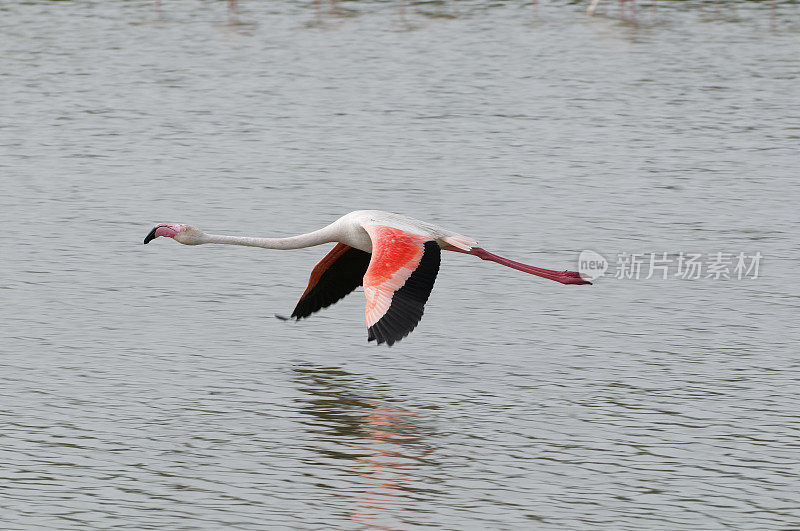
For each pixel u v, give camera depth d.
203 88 33.12
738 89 33.03
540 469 11.56
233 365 14.30
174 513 10.67
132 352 14.66
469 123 28.58
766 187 22.77
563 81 34.09
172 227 12.30
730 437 12.28
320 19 46.41
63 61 37.19
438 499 10.95
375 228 10.85
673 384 13.70
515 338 15.27
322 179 23.30
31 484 11.22
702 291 17.03
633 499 10.95
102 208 21.30
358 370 14.20
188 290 17.05
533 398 13.30
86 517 10.59
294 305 16.52
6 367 14.10
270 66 36.44
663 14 47.91
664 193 22.31
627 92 32.53
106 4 49.81
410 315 10.02
